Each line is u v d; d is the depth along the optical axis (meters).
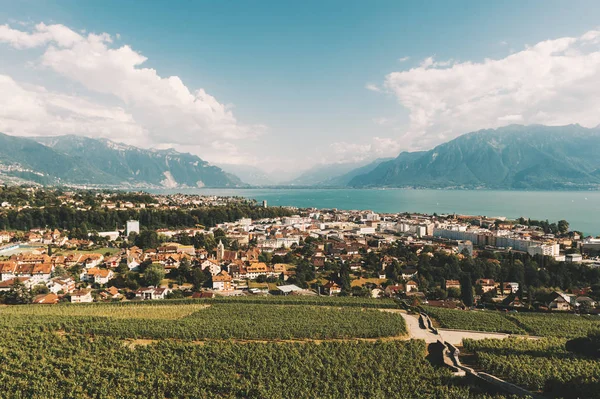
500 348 98.69
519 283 179.38
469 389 78.12
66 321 112.75
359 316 128.12
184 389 76.44
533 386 79.12
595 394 72.69
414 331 120.88
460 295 170.12
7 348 91.56
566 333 119.31
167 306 143.12
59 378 78.88
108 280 180.50
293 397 74.56
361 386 79.25
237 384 78.38
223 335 106.88
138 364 86.06
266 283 192.12
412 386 78.69
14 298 148.25
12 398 72.31
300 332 109.62
